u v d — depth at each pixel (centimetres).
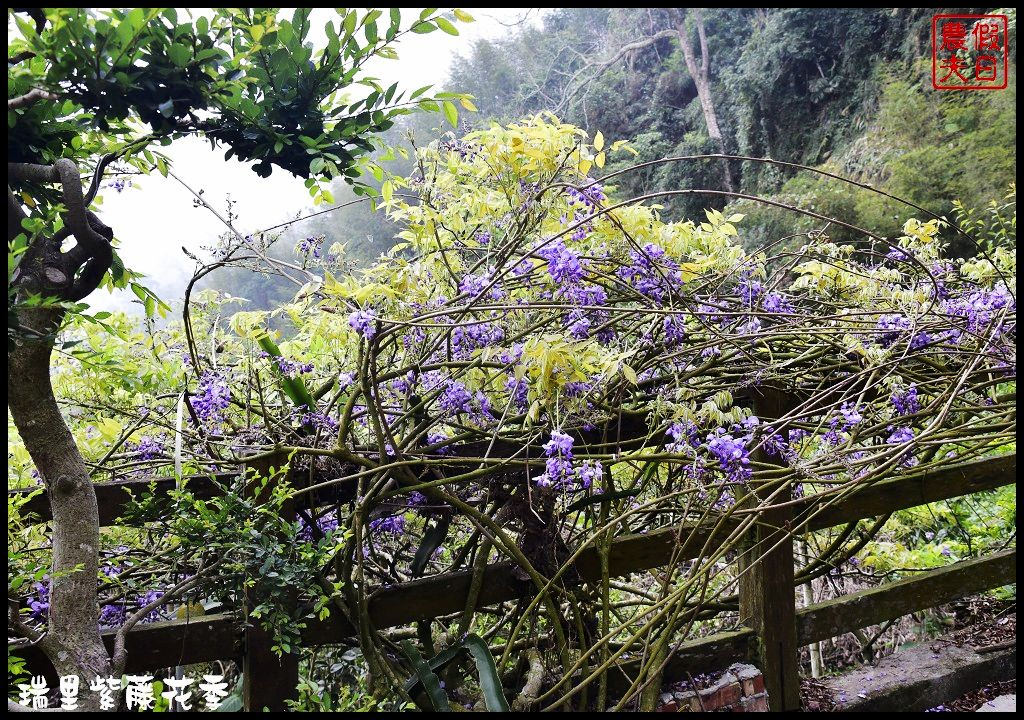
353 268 171
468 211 181
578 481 168
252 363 158
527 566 153
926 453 193
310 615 137
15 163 116
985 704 212
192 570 147
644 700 166
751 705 178
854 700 199
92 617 118
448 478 146
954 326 169
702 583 160
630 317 172
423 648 168
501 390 165
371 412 141
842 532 224
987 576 213
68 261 115
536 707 156
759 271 189
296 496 146
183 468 144
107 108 115
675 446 161
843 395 172
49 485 117
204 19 115
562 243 147
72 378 177
